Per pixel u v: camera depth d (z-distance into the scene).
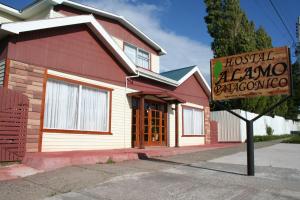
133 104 13.45
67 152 9.62
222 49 25.94
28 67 9.19
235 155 11.62
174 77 17.14
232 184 6.36
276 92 7.31
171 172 7.64
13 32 8.66
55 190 5.77
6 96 7.43
